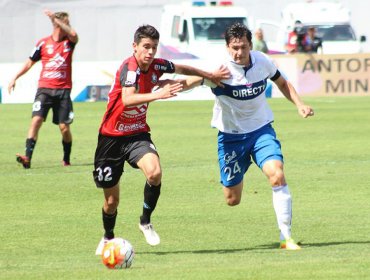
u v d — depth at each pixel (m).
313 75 76.44
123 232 23.97
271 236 23.00
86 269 18.31
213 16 78.75
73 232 23.81
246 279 16.75
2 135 50.19
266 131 22.19
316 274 17.11
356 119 56.66
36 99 36.66
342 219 25.09
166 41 81.19
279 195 21.14
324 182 32.09
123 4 99.38
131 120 20.64
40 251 21.31
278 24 86.38
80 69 74.50
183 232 23.69
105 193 21.09
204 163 37.59
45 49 36.56
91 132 51.09
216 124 22.61
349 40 85.00
